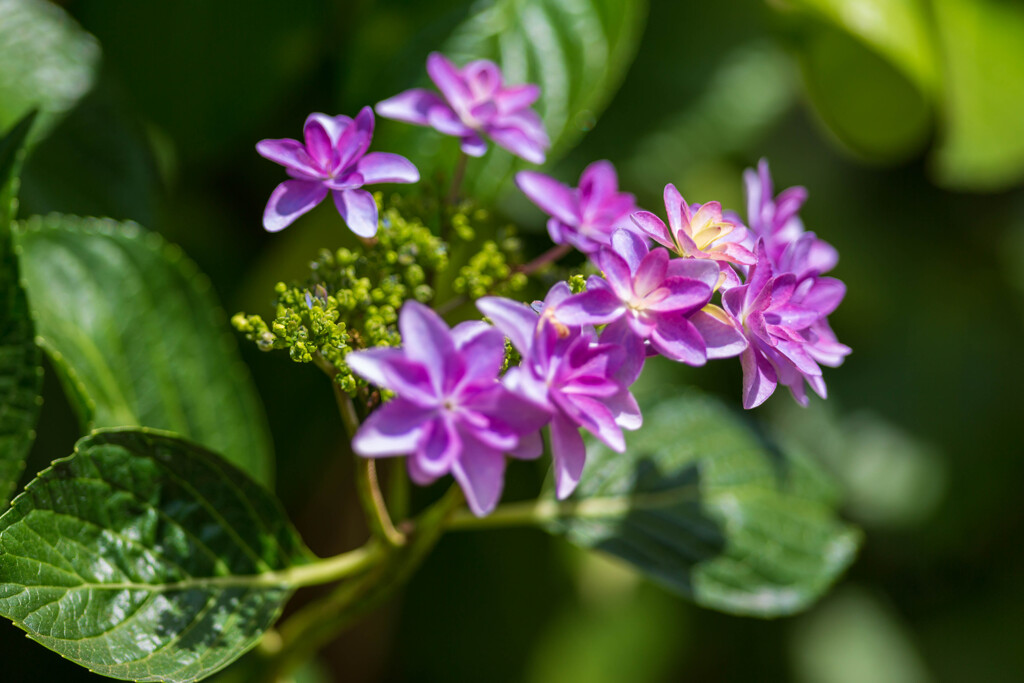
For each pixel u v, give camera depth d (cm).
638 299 60
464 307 74
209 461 64
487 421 59
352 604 65
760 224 64
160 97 74
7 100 70
